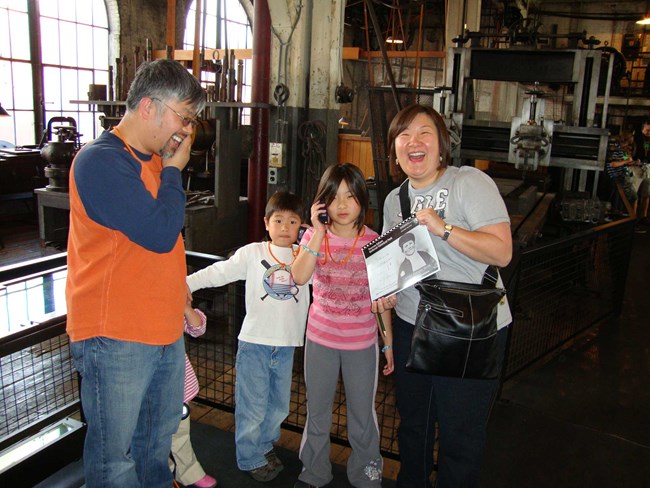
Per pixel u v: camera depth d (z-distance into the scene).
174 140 1.41
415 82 7.05
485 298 1.57
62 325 1.70
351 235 1.95
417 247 1.60
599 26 12.02
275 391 2.13
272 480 2.17
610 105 11.12
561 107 9.74
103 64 9.22
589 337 4.23
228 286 3.35
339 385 3.16
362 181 1.90
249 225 4.40
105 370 1.42
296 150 4.28
